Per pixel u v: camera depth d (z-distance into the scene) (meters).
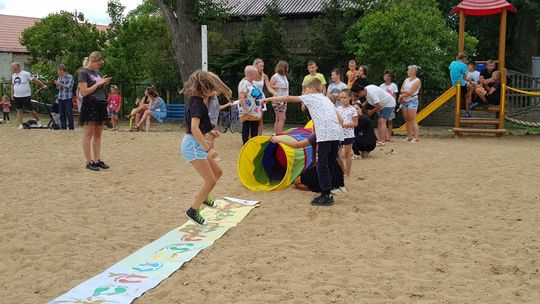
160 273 4.84
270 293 4.40
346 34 21.77
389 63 19.95
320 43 22.31
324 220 6.46
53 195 7.76
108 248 5.58
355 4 22.48
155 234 6.04
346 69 22.80
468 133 17.06
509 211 6.99
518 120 17.75
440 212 6.93
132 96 26.77
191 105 5.93
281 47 23.41
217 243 5.68
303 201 7.36
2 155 11.19
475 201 7.45
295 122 23.95
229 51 26.14
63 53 26.58
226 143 12.95
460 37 17.80
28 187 8.27
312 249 5.48
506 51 28.83
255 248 5.49
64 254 5.39
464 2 17.70
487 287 4.58
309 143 7.29
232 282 4.63
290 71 23.78
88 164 9.62
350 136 8.66
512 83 18.78
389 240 5.78
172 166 9.95
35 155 11.20
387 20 19.36
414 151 12.08
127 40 26.08
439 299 4.30
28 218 6.59
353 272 4.87
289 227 6.25
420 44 19.47
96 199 7.53
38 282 4.73
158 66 25.50
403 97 14.02
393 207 7.09
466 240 5.82
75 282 4.72
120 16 26.16
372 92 12.08
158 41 25.58
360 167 9.91
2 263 5.20
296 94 23.67
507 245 5.67
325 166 7.07
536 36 27.44
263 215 6.73
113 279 4.70
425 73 20.41
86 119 9.45
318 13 24.61
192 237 5.86
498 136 16.72
